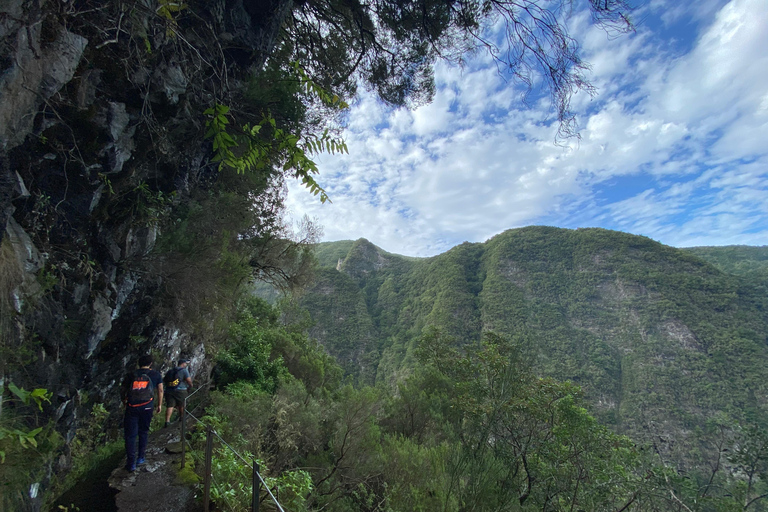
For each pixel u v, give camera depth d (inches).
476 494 237.1
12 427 95.0
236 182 331.9
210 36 191.6
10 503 94.0
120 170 161.2
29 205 120.3
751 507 473.4
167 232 228.5
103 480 158.6
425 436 368.5
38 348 121.5
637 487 362.6
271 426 241.8
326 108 345.1
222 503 139.2
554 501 367.6
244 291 405.7
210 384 368.2
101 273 165.9
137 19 131.0
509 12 165.6
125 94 149.9
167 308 243.8
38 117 113.0
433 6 284.2
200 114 213.3
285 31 305.4
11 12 87.0
